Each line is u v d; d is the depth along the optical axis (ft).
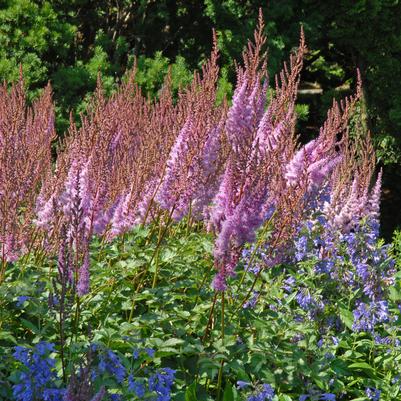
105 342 15.80
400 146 63.36
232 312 17.37
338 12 58.18
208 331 17.21
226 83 46.32
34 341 14.78
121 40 53.31
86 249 14.69
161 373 14.51
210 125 17.72
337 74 74.79
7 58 48.49
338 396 18.17
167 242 20.39
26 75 46.44
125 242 19.69
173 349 15.19
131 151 22.81
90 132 18.69
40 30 48.44
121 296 17.84
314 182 17.61
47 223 17.94
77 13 57.21
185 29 59.57
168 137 20.03
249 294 17.44
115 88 49.32
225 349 15.58
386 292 21.07
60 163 18.78
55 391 13.62
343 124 17.94
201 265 19.45
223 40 52.47
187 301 18.90
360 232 21.45
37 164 19.20
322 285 20.63
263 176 14.76
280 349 17.15
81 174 17.49
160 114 23.35
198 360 15.83
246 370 16.87
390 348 19.53
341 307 20.35
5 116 19.03
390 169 65.26
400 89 60.80
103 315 17.31
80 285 14.20
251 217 14.71
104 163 17.48
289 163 18.12
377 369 19.60
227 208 15.14
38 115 24.68
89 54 54.90
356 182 23.11
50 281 17.33
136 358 14.76
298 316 19.63
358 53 63.98
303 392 16.83
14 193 17.12
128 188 20.10
